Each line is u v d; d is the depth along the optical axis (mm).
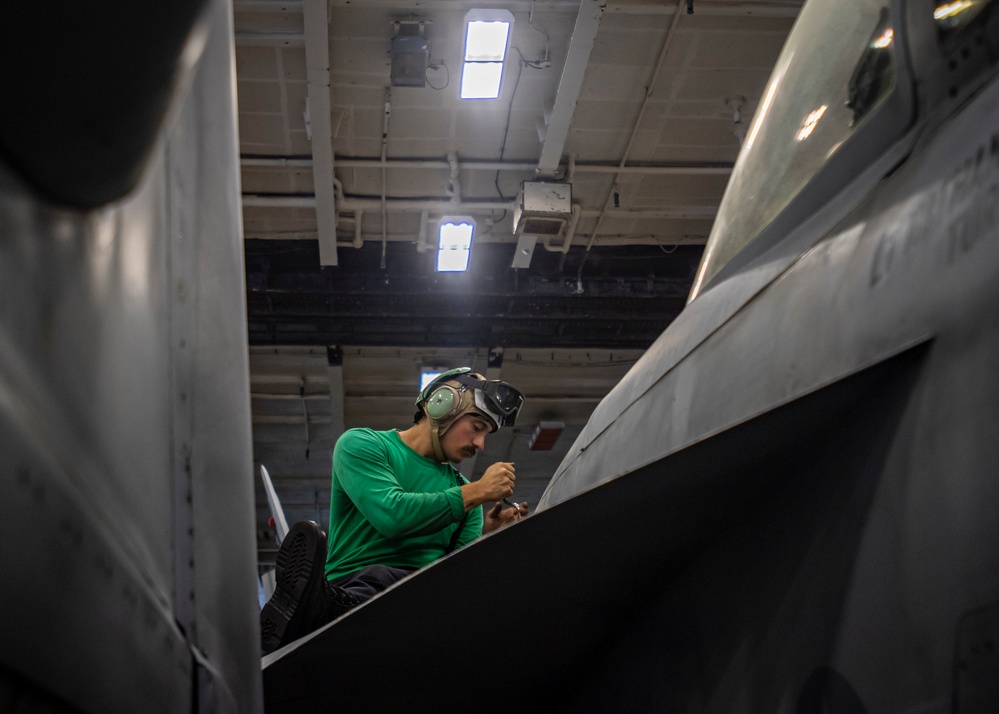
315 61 6383
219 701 795
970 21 886
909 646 739
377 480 2068
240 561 914
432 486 2244
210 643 791
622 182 8078
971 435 698
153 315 726
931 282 776
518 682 1536
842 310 889
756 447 948
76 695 491
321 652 1367
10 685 430
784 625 943
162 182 796
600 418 1609
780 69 1381
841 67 1166
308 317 9570
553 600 1303
